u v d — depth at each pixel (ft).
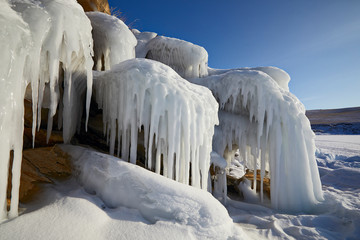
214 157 14.64
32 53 5.48
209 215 6.22
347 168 19.52
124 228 5.44
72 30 6.62
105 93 9.99
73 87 9.31
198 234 5.73
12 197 5.11
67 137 9.62
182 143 9.18
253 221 10.87
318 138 57.72
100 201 6.53
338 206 11.37
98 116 13.21
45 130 10.58
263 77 14.14
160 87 8.59
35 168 7.96
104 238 4.98
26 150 9.02
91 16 13.93
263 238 8.55
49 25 5.96
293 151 13.05
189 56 18.69
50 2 6.24
